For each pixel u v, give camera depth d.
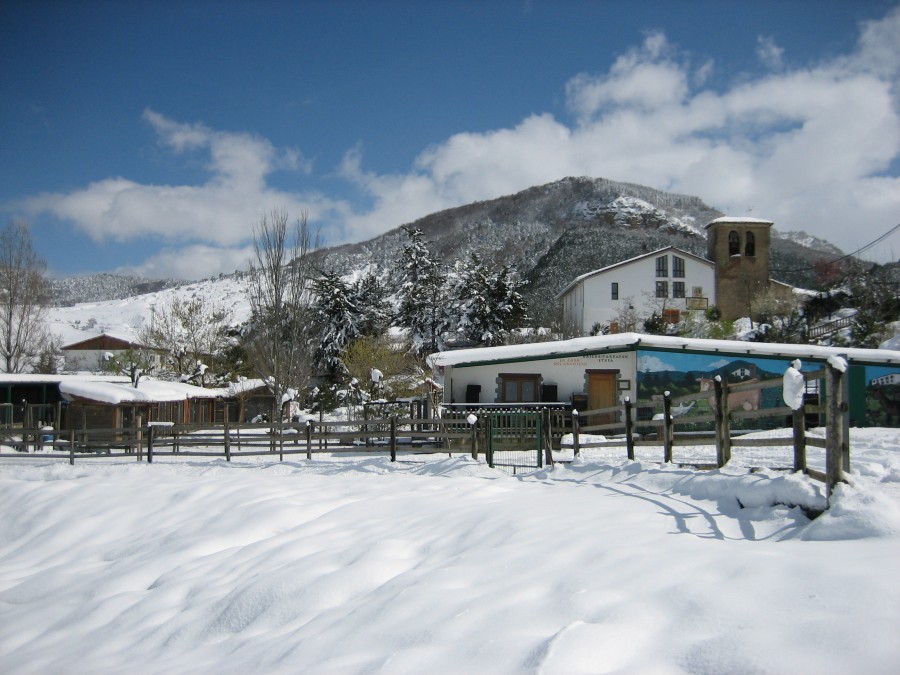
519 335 56.22
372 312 54.94
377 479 16.72
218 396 38.22
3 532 14.35
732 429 24.09
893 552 5.93
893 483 9.17
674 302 57.56
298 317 37.78
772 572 5.80
